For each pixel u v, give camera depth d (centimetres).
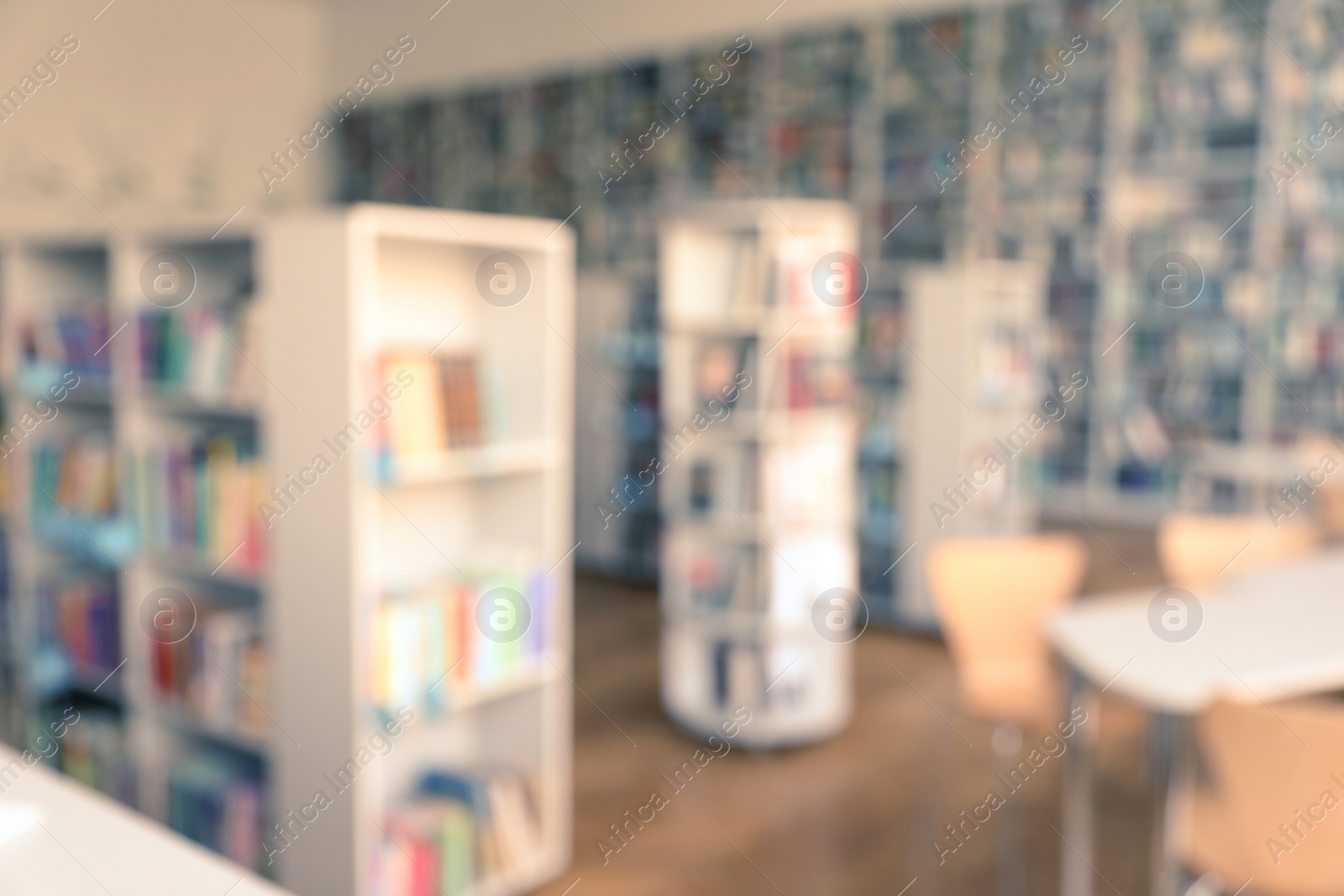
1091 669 254
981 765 398
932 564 346
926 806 364
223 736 308
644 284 692
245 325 287
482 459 289
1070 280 780
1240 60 712
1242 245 733
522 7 904
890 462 585
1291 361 725
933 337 554
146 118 835
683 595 442
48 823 152
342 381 258
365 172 1008
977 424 555
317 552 267
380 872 272
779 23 810
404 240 290
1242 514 731
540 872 311
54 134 776
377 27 960
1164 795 247
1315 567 346
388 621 268
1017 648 352
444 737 316
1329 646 267
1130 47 738
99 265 391
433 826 284
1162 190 750
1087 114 754
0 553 386
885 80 788
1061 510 802
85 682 347
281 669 279
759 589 423
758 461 419
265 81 927
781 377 414
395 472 268
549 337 300
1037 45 752
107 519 333
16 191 757
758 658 422
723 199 843
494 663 294
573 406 702
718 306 432
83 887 137
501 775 303
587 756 409
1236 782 223
